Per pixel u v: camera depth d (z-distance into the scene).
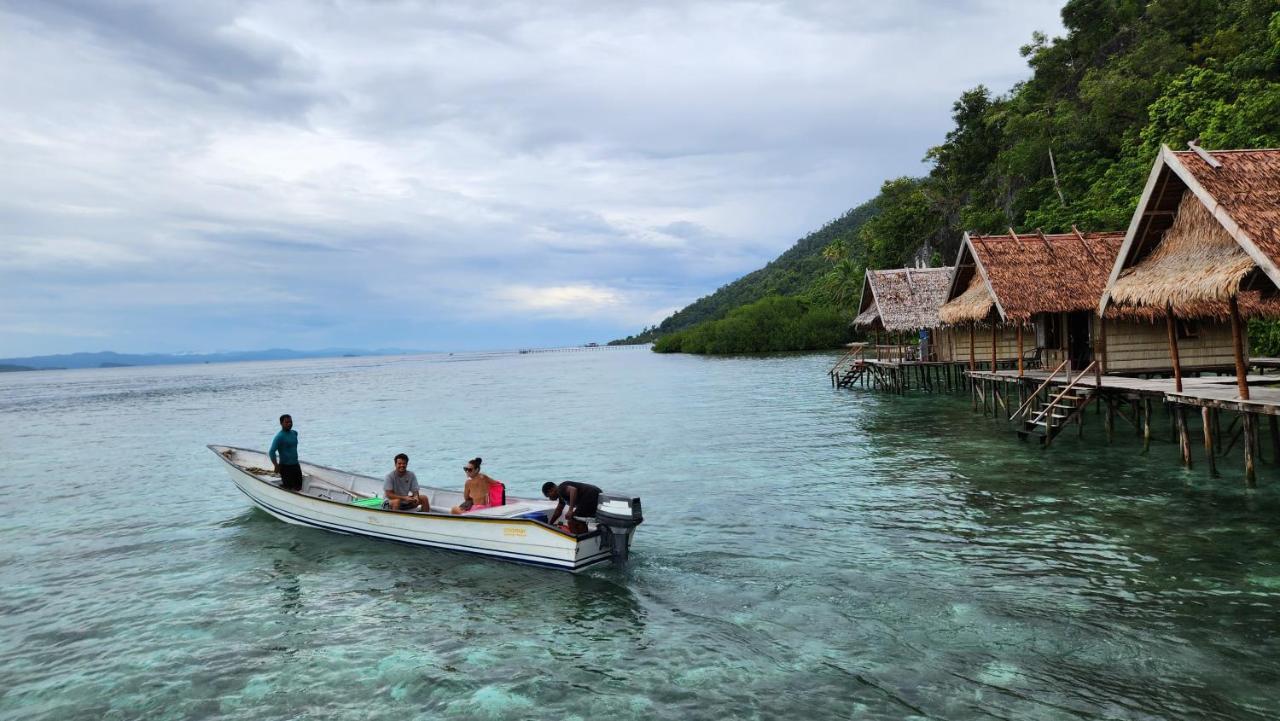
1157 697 6.91
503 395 48.94
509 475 19.25
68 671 8.63
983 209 59.84
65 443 30.81
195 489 19.44
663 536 12.83
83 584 11.71
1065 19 58.03
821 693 7.34
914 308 35.12
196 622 9.96
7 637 9.69
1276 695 6.85
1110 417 18.89
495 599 10.27
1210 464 14.63
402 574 11.52
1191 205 14.63
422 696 7.70
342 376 105.44
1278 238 11.96
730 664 8.06
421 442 26.33
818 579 10.45
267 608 10.36
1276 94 28.53
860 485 16.12
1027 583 9.83
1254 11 41.12
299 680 8.16
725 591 10.19
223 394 65.31
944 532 12.29
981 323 26.28
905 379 35.56
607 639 8.84
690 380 53.28
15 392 90.06
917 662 7.87
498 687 7.80
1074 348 23.92
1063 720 6.63
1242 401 13.00
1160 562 10.27
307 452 25.02
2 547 14.02
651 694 7.49
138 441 30.84
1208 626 8.27
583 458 21.31
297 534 14.22
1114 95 45.28
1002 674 7.52
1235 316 13.52
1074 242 23.06
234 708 7.63
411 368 140.00
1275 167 13.66
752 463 19.38
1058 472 16.05
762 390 41.59
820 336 88.69
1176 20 47.44
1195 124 33.06
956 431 22.66
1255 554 10.36
